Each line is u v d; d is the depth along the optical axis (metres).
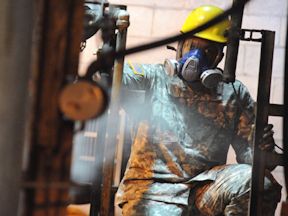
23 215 2.81
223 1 7.84
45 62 2.81
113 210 5.23
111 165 4.64
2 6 2.75
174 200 5.01
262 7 7.79
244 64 7.80
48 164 2.83
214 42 5.09
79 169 4.91
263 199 4.75
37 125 2.82
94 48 7.50
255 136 4.49
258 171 4.48
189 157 5.13
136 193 5.05
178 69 5.11
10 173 2.79
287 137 3.70
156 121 5.12
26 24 2.77
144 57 7.79
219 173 5.08
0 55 2.76
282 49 7.77
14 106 2.77
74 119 2.75
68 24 2.82
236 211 4.94
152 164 5.11
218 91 5.21
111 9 4.51
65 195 2.85
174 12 7.93
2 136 2.78
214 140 5.20
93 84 2.77
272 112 4.55
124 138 5.63
